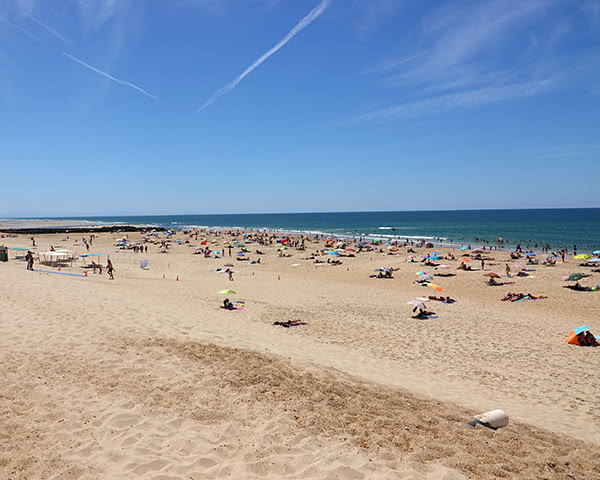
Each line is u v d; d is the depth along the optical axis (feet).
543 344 51.42
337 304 73.92
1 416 18.37
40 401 19.99
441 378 37.11
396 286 101.76
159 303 50.85
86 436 17.52
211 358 27.50
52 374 23.03
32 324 31.73
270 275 118.62
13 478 14.37
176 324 37.32
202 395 21.80
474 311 71.51
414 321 62.39
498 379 38.37
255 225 509.76
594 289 91.20
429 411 23.80
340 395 23.76
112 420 18.83
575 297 85.40
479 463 17.01
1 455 15.58
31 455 15.81
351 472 15.66
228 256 166.50
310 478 15.26
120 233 329.72
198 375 24.30
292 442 17.70
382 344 48.67
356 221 578.66
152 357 26.76
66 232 343.26
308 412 20.71
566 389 36.35
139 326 34.27
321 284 101.35
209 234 291.58
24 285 47.91
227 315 56.13
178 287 82.99
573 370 41.73
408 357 43.86
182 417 19.53
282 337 45.60
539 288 95.25
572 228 334.44
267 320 57.31
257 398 21.84
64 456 15.99
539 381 38.24
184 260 152.97
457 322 62.39
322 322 58.65
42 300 40.42
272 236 257.75
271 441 17.71
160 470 15.44
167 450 16.85
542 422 27.27
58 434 17.47
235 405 20.95
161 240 239.50
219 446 17.30
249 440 17.85
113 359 25.81
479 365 42.47
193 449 16.98
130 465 15.60
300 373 26.61
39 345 27.30
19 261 112.78
